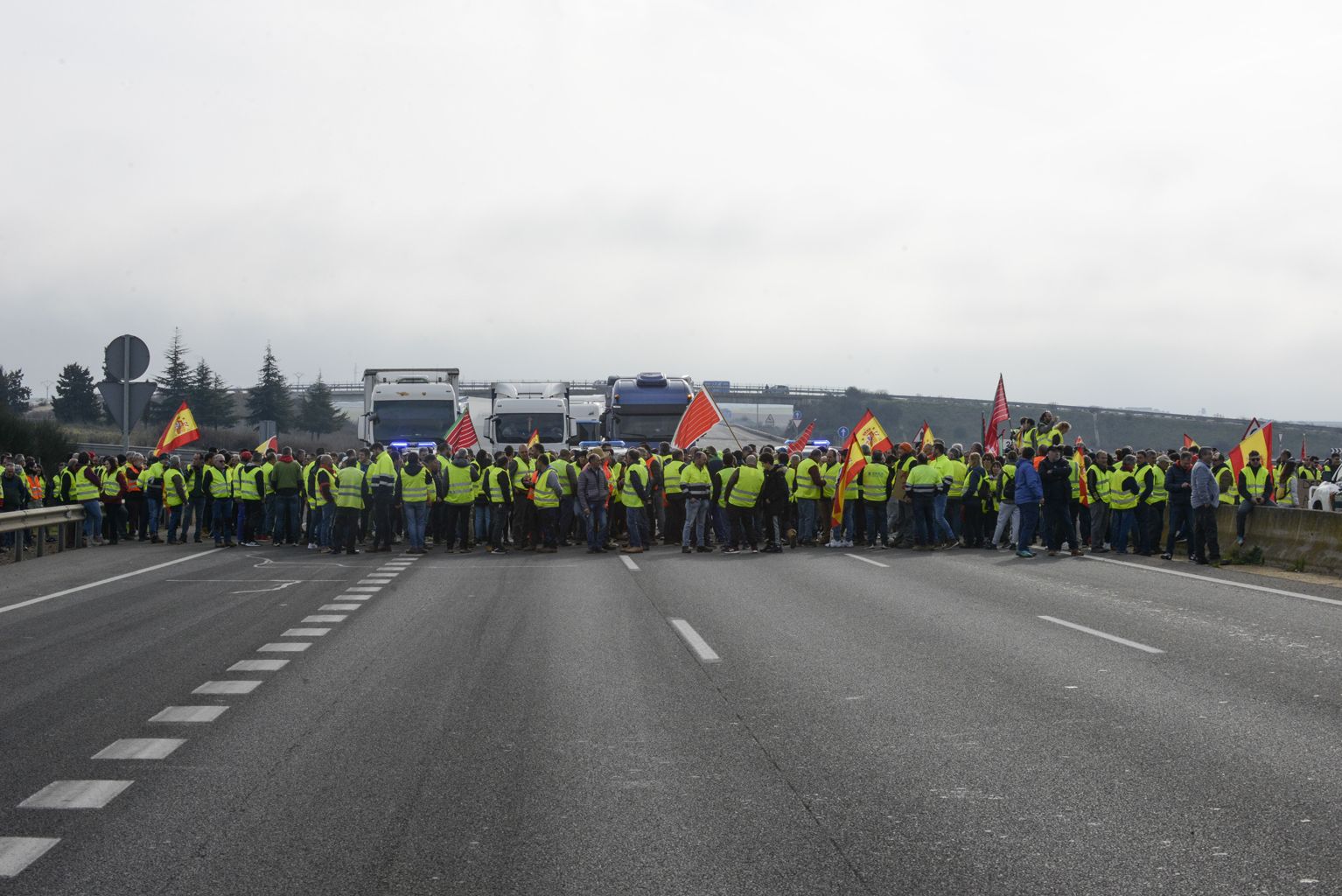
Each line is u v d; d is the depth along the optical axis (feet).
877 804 21.08
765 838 19.24
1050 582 59.57
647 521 89.10
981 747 25.18
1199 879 17.20
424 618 47.21
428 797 21.68
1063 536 77.00
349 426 487.20
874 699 30.35
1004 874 17.47
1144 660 36.11
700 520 84.53
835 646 39.22
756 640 40.50
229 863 18.15
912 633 42.16
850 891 16.87
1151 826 19.67
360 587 59.52
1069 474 76.13
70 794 21.93
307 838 19.31
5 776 23.21
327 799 21.59
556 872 17.70
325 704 30.07
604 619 46.57
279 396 420.36
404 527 97.66
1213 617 45.91
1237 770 23.17
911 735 26.35
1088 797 21.39
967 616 46.57
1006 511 81.87
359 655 37.81
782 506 82.53
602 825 19.99
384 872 17.76
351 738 26.30
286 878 17.48
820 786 22.31
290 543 94.12
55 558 79.66
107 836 19.40
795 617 46.65
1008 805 20.97
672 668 35.19
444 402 124.57
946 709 29.12
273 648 39.34
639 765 23.91
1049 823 19.86
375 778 23.02
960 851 18.49
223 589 58.95
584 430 157.48
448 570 69.21
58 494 91.71
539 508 84.53
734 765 23.88
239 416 413.39
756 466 84.94
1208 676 33.42
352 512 82.69
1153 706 29.27
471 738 26.25
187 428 99.19
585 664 35.91
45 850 18.70
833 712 28.81
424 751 25.16
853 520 89.30
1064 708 29.14
